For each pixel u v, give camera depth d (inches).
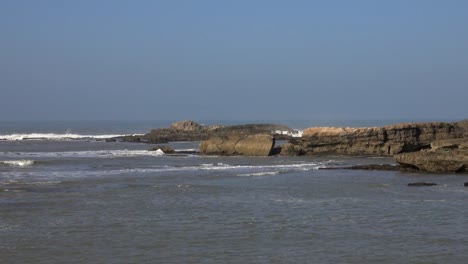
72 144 4530.0
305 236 1146.0
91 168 2390.5
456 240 1120.2
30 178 1995.6
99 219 1295.5
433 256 1016.2
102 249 1051.3
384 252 1038.4
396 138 3011.8
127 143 4776.1
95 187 1784.0
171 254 1021.2
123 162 2714.1
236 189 1756.9
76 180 1948.8
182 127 6220.5
